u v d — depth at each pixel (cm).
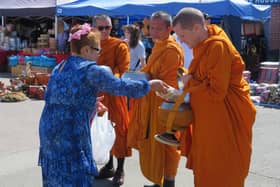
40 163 306
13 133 680
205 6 1105
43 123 297
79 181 291
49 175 297
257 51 1403
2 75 1442
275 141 649
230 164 306
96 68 284
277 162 549
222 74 289
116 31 1398
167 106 318
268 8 1283
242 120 306
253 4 1174
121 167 472
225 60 290
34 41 1622
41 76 1051
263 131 711
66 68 294
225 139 303
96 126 359
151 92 389
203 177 311
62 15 1368
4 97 966
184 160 554
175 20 305
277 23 1374
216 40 293
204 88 298
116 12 1244
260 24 1406
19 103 947
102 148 360
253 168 525
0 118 789
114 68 449
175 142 321
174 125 314
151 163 398
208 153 306
